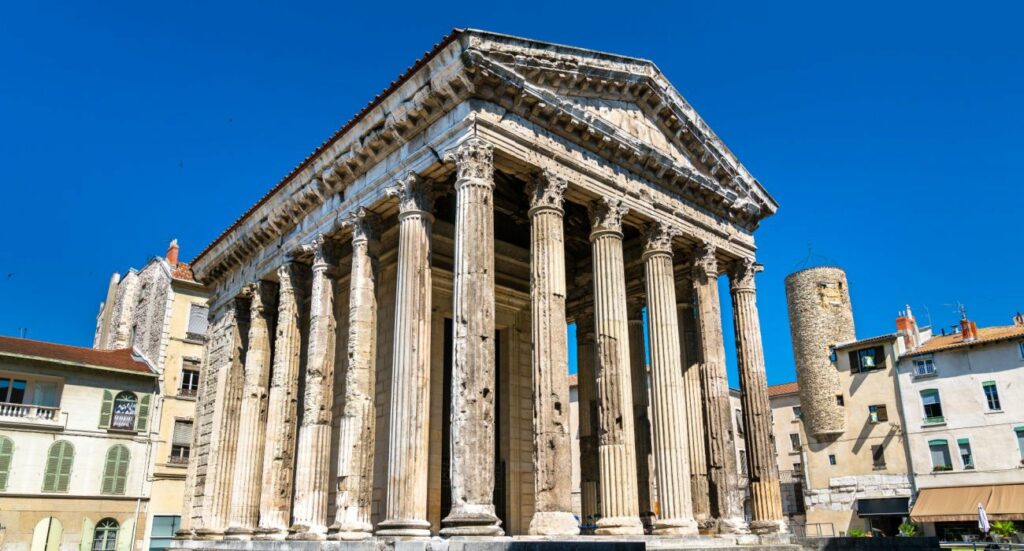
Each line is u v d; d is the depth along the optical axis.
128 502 42.91
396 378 19.70
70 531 40.62
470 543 15.64
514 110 21.06
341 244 26.00
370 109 22.77
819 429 53.47
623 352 21.77
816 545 25.22
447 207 27.81
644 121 25.52
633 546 14.59
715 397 25.33
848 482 51.75
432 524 24.61
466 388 18.12
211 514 28.89
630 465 20.67
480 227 19.25
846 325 55.31
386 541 17.52
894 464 49.97
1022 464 44.84
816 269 56.47
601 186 22.97
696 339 27.66
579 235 29.89
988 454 46.19
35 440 40.47
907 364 50.72
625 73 24.16
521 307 30.56
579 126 22.33
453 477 17.69
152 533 43.53
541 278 20.55
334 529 20.77
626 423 21.02
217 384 31.94
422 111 21.17
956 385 48.31
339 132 24.25
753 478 26.55
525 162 20.91
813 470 53.84
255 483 27.52
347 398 22.06
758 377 27.67
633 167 24.38
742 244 28.95
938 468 47.94
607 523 20.03
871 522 50.75
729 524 23.95
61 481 40.78
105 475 42.34
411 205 21.20
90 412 42.62
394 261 26.47
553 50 21.89
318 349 24.53
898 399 50.66
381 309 26.34
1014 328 50.03
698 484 24.39
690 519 22.06
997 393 46.62
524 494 28.00
